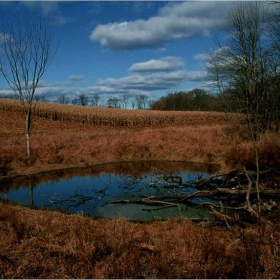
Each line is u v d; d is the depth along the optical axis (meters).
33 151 19.89
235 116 21.75
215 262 5.82
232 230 7.33
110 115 47.06
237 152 16.83
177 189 13.77
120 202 12.02
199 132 25.06
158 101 90.38
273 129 19.36
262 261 5.65
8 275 5.54
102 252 6.42
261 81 17.16
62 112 44.75
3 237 6.86
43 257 6.15
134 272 5.64
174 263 6.05
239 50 16.08
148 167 20.02
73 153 21.39
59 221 8.27
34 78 18.50
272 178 12.16
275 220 7.69
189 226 7.86
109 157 22.17
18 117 40.91
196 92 83.12
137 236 7.23
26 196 13.34
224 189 11.02
